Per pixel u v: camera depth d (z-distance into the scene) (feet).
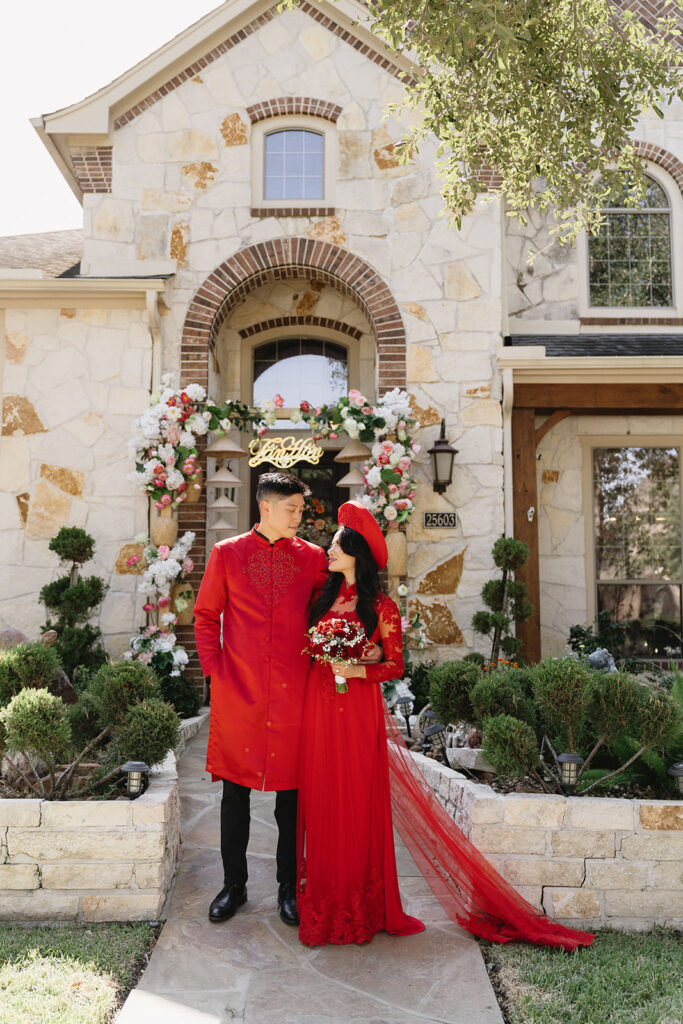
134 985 10.30
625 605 31.91
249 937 11.71
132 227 28.96
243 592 12.44
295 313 32.01
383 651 12.30
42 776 15.12
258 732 12.14
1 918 12.12
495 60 17.10
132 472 26.40
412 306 28.81
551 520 31.83
